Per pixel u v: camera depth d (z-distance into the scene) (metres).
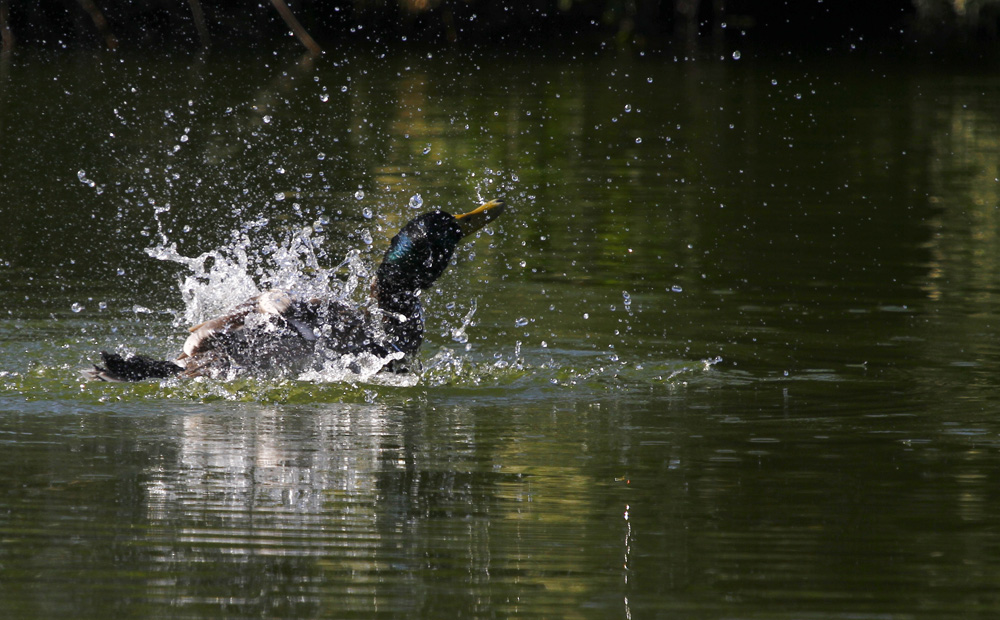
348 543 7.64
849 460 9.39
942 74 44.03
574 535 7.81
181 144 27.02
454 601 6.82
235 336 11.65
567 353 13.00
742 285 16.45
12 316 14.13
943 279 16.75
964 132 31.58
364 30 50.84
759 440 9.94
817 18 58.81
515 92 37.97
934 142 30.11
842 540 7.73
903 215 21.69
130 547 7.53
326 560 7.38
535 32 54.25
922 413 10.73
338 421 10.42
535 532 7.86
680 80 41.88
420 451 9.57
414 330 12.48
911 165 27.05
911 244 19.22
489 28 53.47
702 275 17.06
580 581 7.10
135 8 46.25
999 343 13.34
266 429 10.15
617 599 6.87
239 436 9.91
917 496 8.56
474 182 24.39
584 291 16.08
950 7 55.56
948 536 7.81
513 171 25.77
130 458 9.27
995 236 19.78
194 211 20.88
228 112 31.05
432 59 45.84
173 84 35.56
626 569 7.27
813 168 26.72
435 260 12.44
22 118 29.36
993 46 53.44
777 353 13.02
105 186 22.77
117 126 28.80
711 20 58.22
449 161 26.66
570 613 6.71
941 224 20.89
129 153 25.83
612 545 7.64
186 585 7.00
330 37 50.03
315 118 31.47
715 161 27.58
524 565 7.34
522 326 14.20
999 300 15.48
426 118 32.41
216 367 11.52
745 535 7.82
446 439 9.94
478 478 8.91
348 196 22.48
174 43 46.62
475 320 14.51
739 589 7.03
